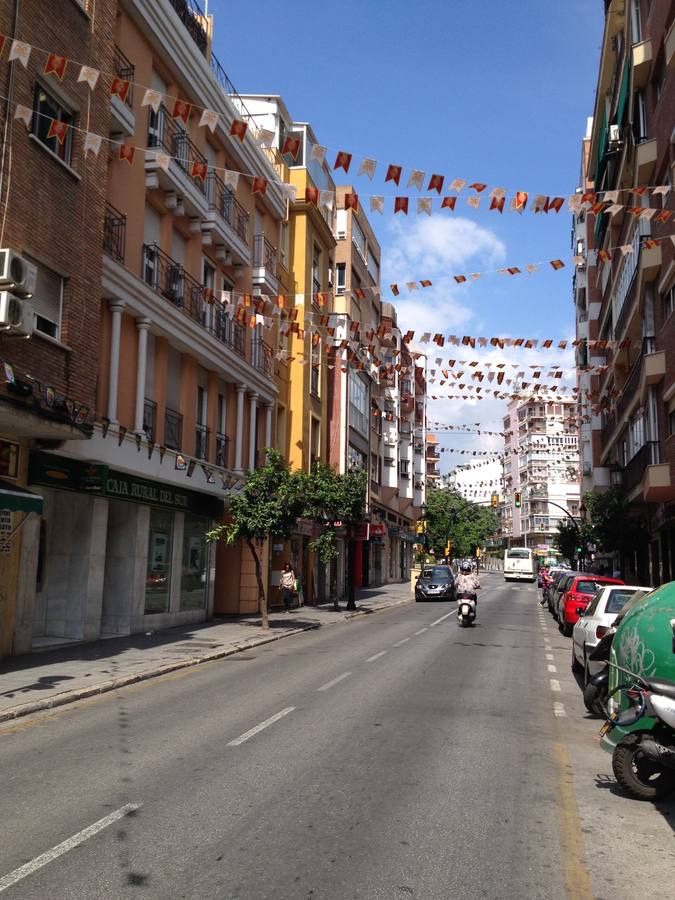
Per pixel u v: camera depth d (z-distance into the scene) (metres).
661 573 30.61
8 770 7.10
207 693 11.49
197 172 12.52
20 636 14.65
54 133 12.27
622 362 33.38
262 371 27.42
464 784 6.69
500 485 126.12
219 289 24.09
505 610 33.31
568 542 58.41
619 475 37.91
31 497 12.59
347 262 43.31
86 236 15.37
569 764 7.57
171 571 21.47
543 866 4.92
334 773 6.94
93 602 17.14
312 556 35.56
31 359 13.48
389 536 59.44
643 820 5.89
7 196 12.97
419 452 70.25
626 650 7.08
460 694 11.41
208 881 4.54
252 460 26.78
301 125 33.75
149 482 19.31
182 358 21.75
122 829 5.44
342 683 12.36
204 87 22.06
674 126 20.42
